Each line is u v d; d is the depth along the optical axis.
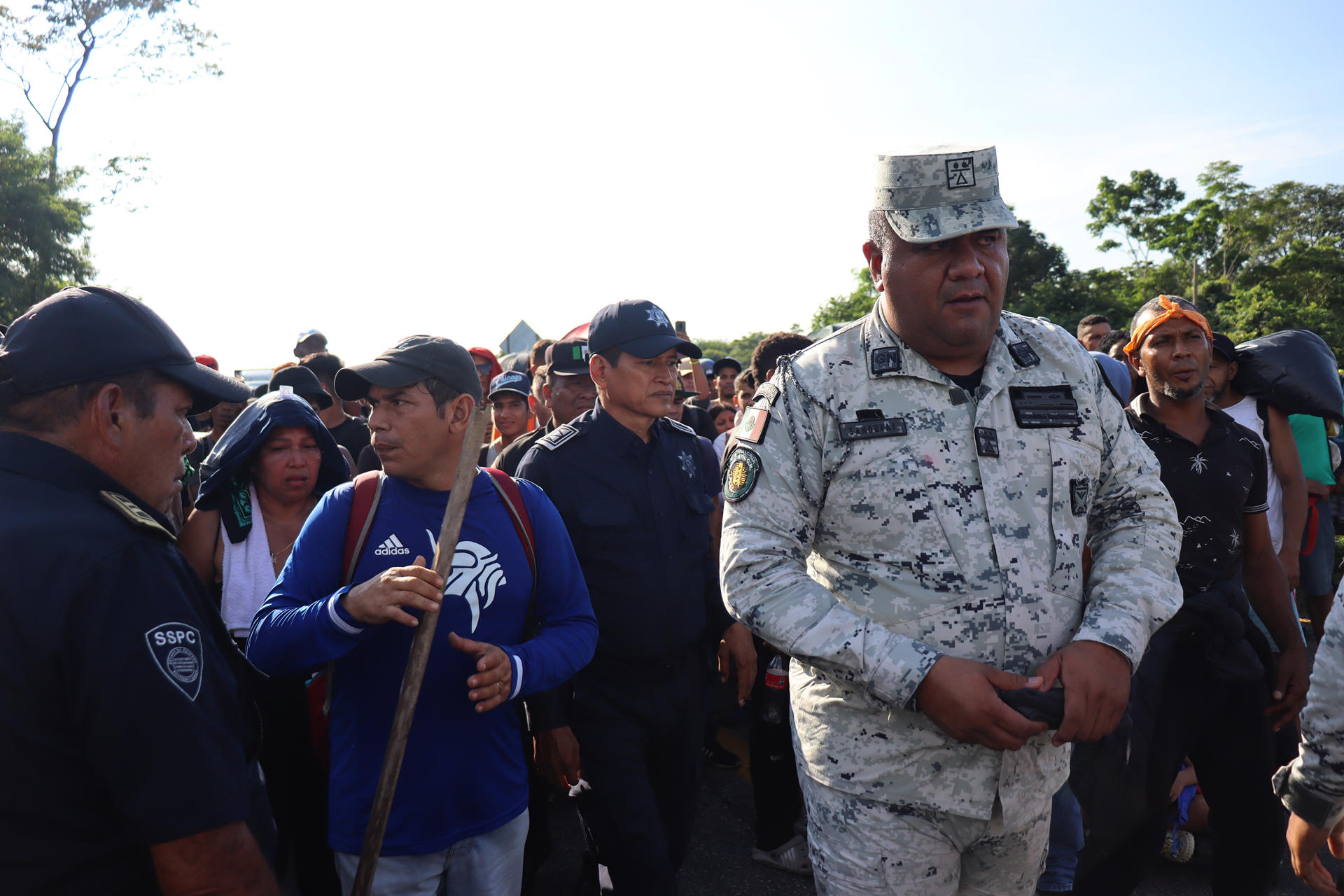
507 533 1.99
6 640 1.04
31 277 25.39
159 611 1.11
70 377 1.17
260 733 1.40
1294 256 55.62
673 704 2.58
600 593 2.52
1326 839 1.54
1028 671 1.63
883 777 1.66
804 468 1.69
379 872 1.83
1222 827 2.55
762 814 3.34
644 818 2.41
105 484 1.20
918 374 1.69
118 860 1.11
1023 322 1.84
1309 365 3.32
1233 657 2.44
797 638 1.57
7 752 1.05
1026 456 1.68
